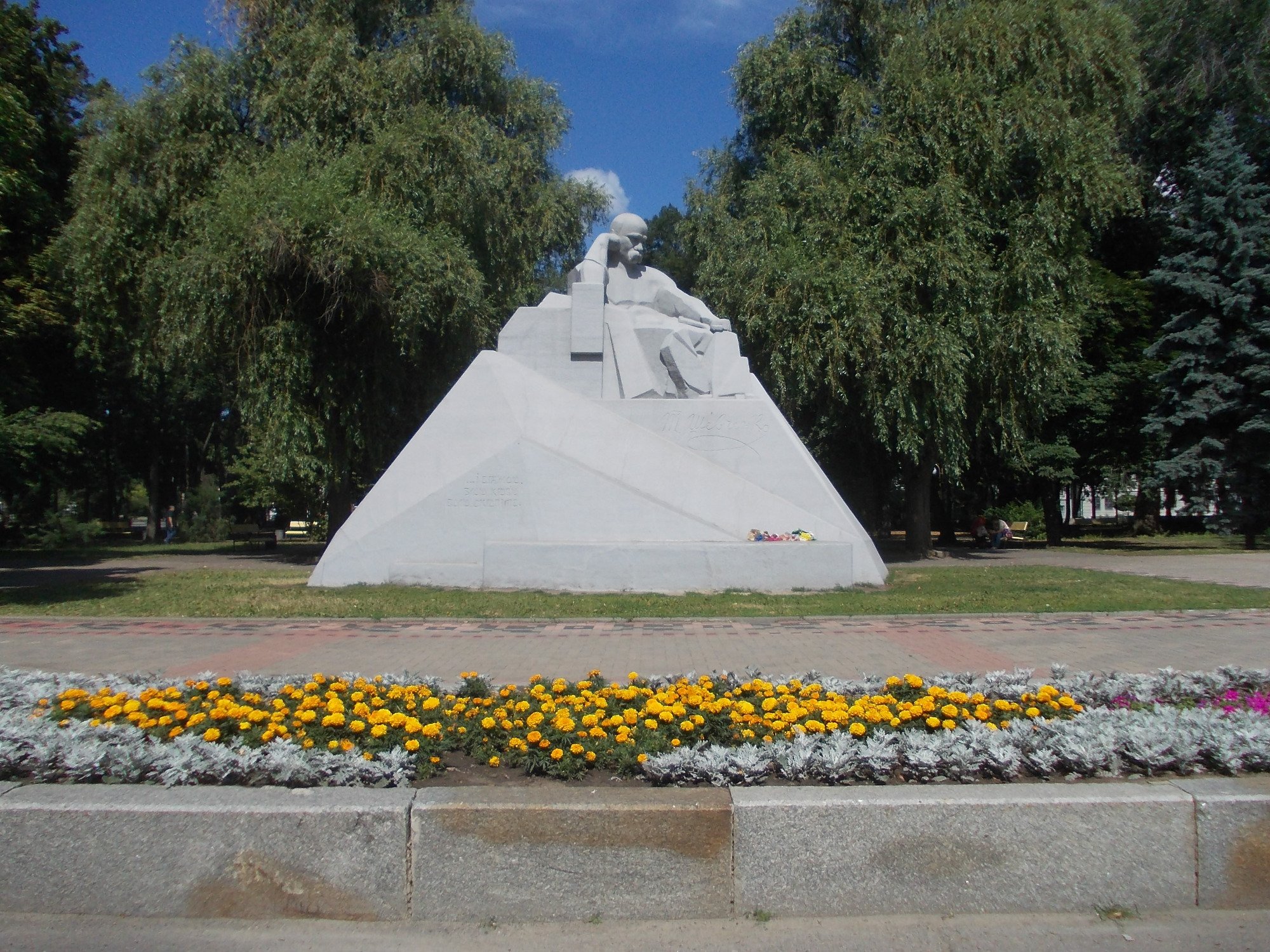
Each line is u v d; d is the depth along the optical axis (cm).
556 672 777
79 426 2161
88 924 350
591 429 1453
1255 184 2588
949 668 788
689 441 1520
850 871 354
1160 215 2877
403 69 2184
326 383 2053
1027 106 2012
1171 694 568
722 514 1437
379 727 450
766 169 2477
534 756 433
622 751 430
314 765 403
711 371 1612
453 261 2020
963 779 407
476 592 1321
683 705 490
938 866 356
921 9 2248
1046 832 358
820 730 459
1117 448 2744
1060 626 1034
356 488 2883
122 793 370
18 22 2433
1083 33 2095
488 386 1454
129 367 2941
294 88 2122
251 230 1777
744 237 2247
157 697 507
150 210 2045
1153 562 2005
